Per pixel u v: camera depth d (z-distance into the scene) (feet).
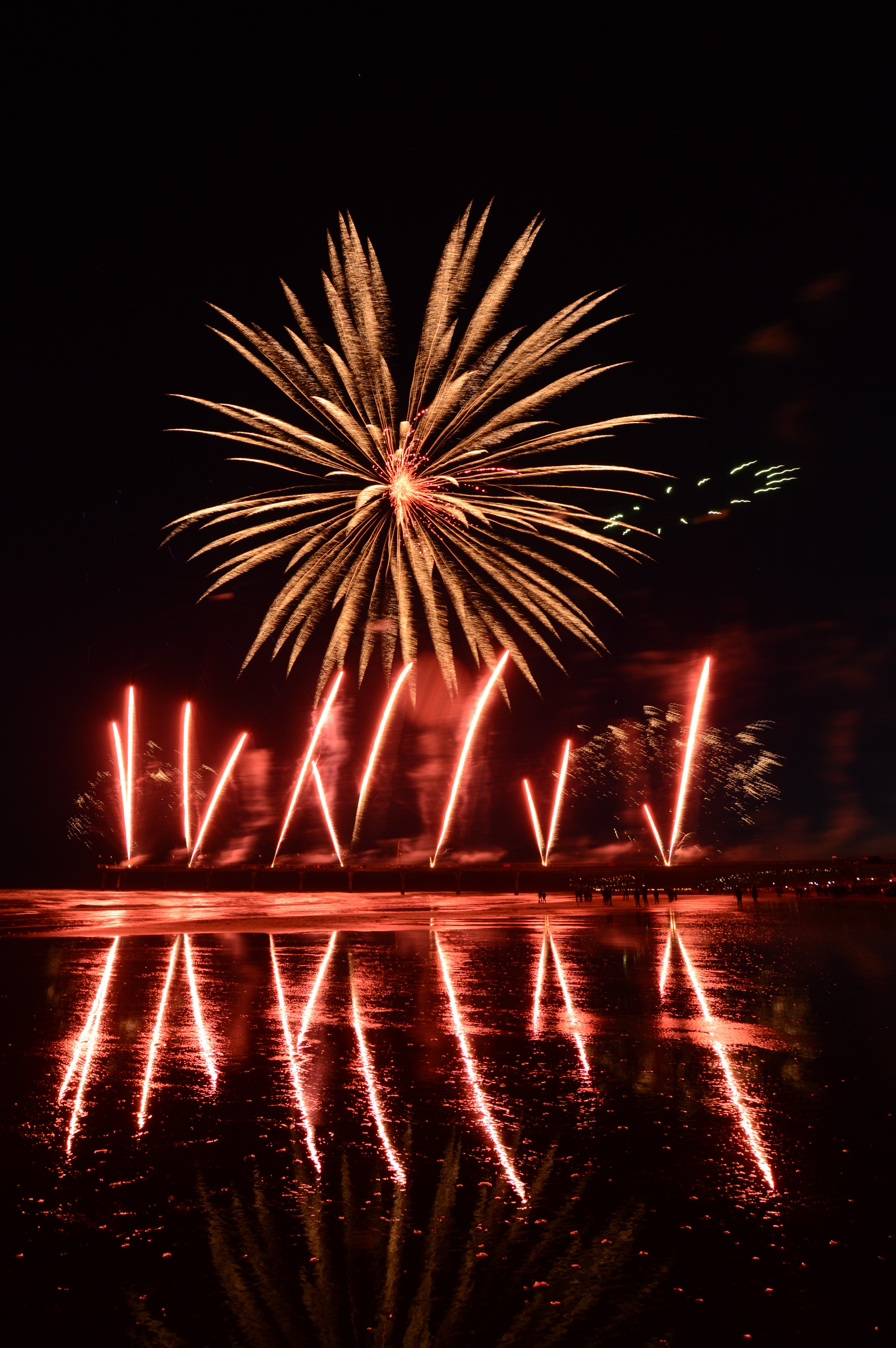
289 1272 23.40
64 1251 24.75
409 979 75.51
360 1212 27.07
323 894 194.90
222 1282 22.91
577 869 222.89
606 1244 24.66
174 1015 58.80
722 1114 35.99
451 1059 46.21
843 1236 24.81
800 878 216.13
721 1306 21.35
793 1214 26.35
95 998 65.72
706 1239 24.85
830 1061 44.60
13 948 102.78
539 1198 27.86
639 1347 19.65
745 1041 49.70
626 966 82.94
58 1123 35.70
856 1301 21.43
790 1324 20.52
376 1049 48.65
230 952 97.50
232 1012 59.67
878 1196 27.53
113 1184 29.37
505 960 89.10
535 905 173.88
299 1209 27.30
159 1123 35.58
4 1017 57.93
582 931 120.67
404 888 209.67
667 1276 22.84
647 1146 32.32
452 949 99.86
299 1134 34.19
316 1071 43.73
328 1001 64.18
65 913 156.15
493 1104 37.83
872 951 90.74
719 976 74.79
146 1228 26.11
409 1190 28.68
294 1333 20.51
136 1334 20.54
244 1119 36.17
